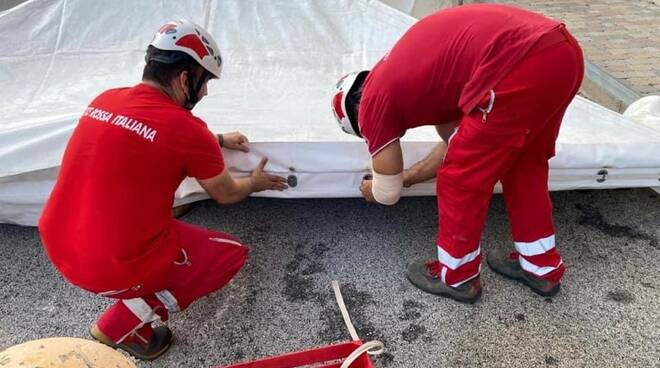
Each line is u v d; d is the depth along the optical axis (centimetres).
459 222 189
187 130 165
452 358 191
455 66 161
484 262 230
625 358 189
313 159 224
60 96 263
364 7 313
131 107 162
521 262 214
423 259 231
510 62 153
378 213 259
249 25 311
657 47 390
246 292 218
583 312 207
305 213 260
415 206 263
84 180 162
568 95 163
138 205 163
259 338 199
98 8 304
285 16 313
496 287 219
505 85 154
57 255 171
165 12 311
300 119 249
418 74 163
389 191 187
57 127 219
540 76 153
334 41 309
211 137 175
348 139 229
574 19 439
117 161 159
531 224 200
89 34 300
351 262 231
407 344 196
